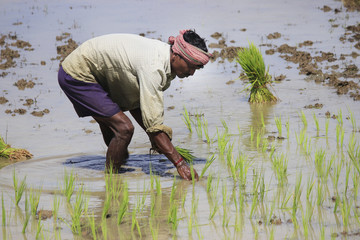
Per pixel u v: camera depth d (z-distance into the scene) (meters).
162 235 9.88
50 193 12.20
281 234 9.73
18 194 11.48
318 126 16.03
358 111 17.78
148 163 14.26
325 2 40.69
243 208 10.95
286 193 11.63
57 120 18.70
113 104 12.84
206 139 16.03
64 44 30.12
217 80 23.27
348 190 11.63
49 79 23.97
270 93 19.78
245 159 13.85
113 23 35.25
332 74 21.89
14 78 24.14
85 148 15.71
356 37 28.62
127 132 12.89
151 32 31.70
